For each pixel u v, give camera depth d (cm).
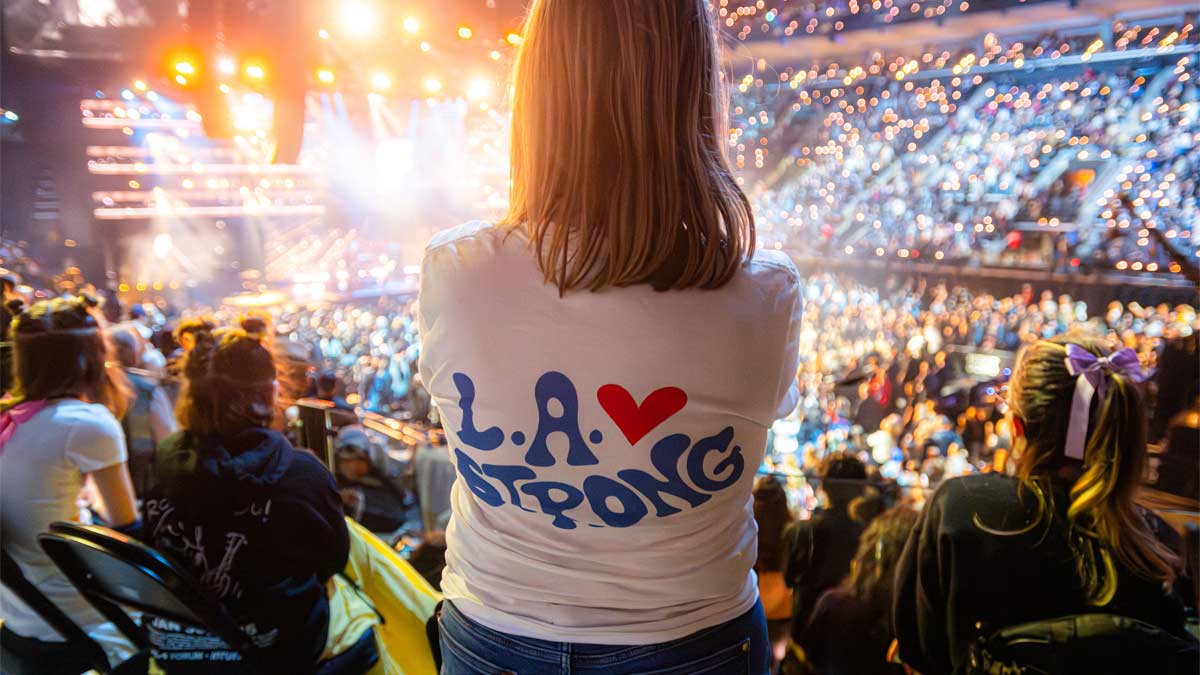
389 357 1206
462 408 85
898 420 861
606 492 83
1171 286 1053
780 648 210
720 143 89
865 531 205
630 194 78
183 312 886
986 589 143
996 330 1122
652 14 78
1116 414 136
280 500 162
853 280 1503
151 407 273
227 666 160
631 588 85
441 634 97
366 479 347
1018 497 144
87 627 200
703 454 83
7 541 194
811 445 812
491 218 91
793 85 1608
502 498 86
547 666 85
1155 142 1255
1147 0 1213
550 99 81
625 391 80
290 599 163
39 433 196
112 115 818
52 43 726
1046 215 1334
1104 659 129
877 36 1433
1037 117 1409
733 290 81
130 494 211
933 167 1527
